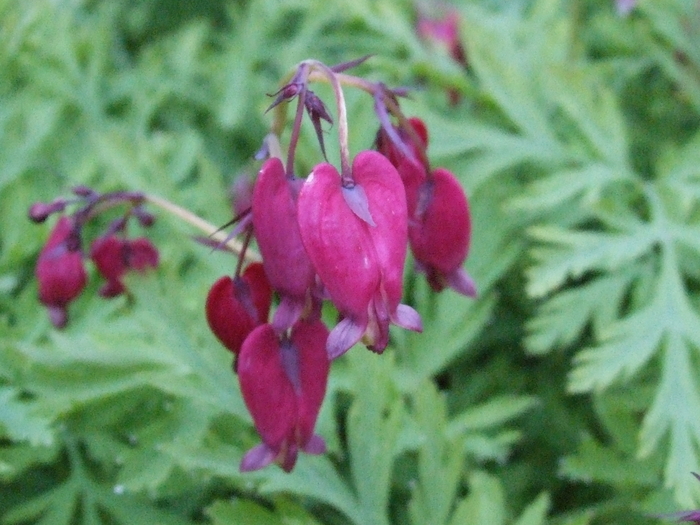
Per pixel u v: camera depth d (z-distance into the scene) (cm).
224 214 32
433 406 29
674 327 31
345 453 33
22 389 30
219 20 51
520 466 32
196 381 29
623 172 34
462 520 28
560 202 34
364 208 23
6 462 30
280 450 25
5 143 36
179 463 28
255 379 25
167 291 30
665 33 37
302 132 33
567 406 33
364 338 23
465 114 37
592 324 34
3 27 40
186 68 43
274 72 45
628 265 33
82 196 29
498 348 34
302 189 23
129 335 32
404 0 43
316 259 23
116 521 31
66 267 30
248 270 26
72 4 47
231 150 41
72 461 31
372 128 33
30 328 33
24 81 42
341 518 31
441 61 38
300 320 25
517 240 34
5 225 35
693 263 33
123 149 34
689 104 38
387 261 23
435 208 26
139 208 30
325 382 25
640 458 30
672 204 33
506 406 31
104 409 30
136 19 50
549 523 30
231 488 30
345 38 42
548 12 40
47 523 30
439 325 32
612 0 44
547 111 37
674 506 29
